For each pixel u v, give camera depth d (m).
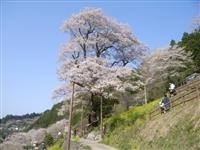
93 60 48.28
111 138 40.00
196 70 55.94
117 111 56.00
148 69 57.53
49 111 143.50
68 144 32.84
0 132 180.00
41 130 99.31
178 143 23.97
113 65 50.88
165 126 28.70
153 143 28.25
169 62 55.69
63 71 50.06
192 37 63.97
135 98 59.06
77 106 53.78
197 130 22.91
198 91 27.09
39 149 73.44
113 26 49.88
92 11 49.41
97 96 50.25
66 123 70.81
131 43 50.31
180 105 30.28
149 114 34.72
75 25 49.69
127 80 48.59
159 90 58.44
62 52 50.81
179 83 54.78
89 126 50.16
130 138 34.69
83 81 46.56
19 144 96.88
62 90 49.69
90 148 36.22
